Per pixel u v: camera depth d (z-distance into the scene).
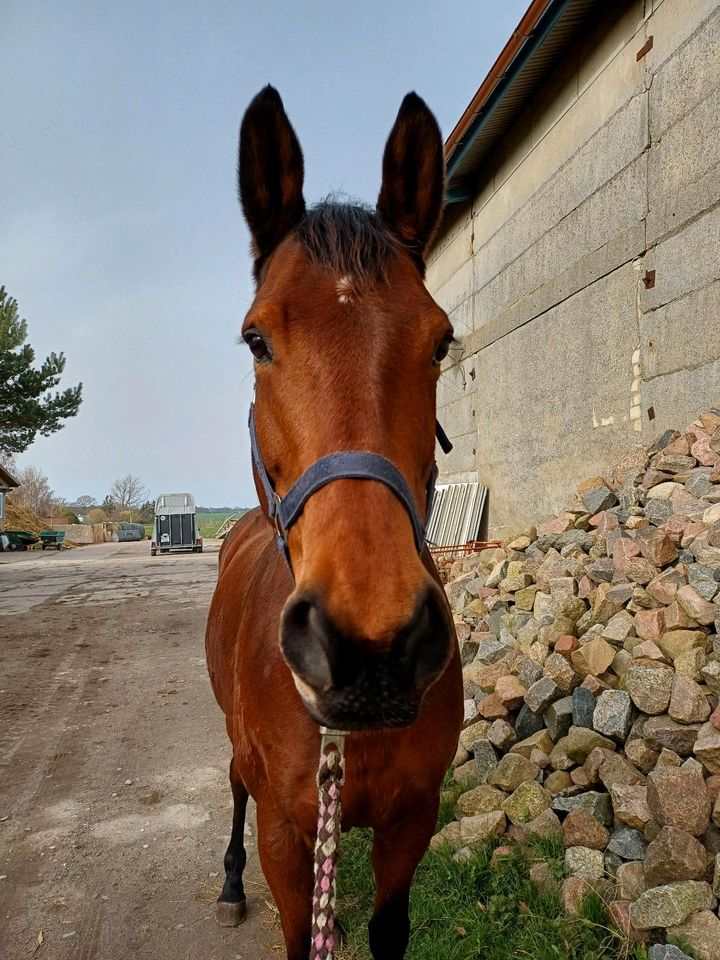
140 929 2.27
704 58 3.82
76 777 3.44
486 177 7.01
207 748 3.81
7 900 2.42
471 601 4.31
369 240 1.27
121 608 8.93
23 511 34.94
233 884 2.35
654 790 1.99
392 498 1.05
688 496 3.33
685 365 3.98
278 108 1.48
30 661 5.91
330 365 1.15
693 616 2.58
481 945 1.91
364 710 0.92
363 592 0.94
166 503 23.84
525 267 6.09
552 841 2.20
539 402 5.78
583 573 3.43
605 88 4.81
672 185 4.09
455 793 2.61
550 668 2.76
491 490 6.81
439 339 1.25
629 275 4.51
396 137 1.50
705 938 1.70
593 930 1.88
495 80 5.68
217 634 2.22
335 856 1.13
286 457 1.22
